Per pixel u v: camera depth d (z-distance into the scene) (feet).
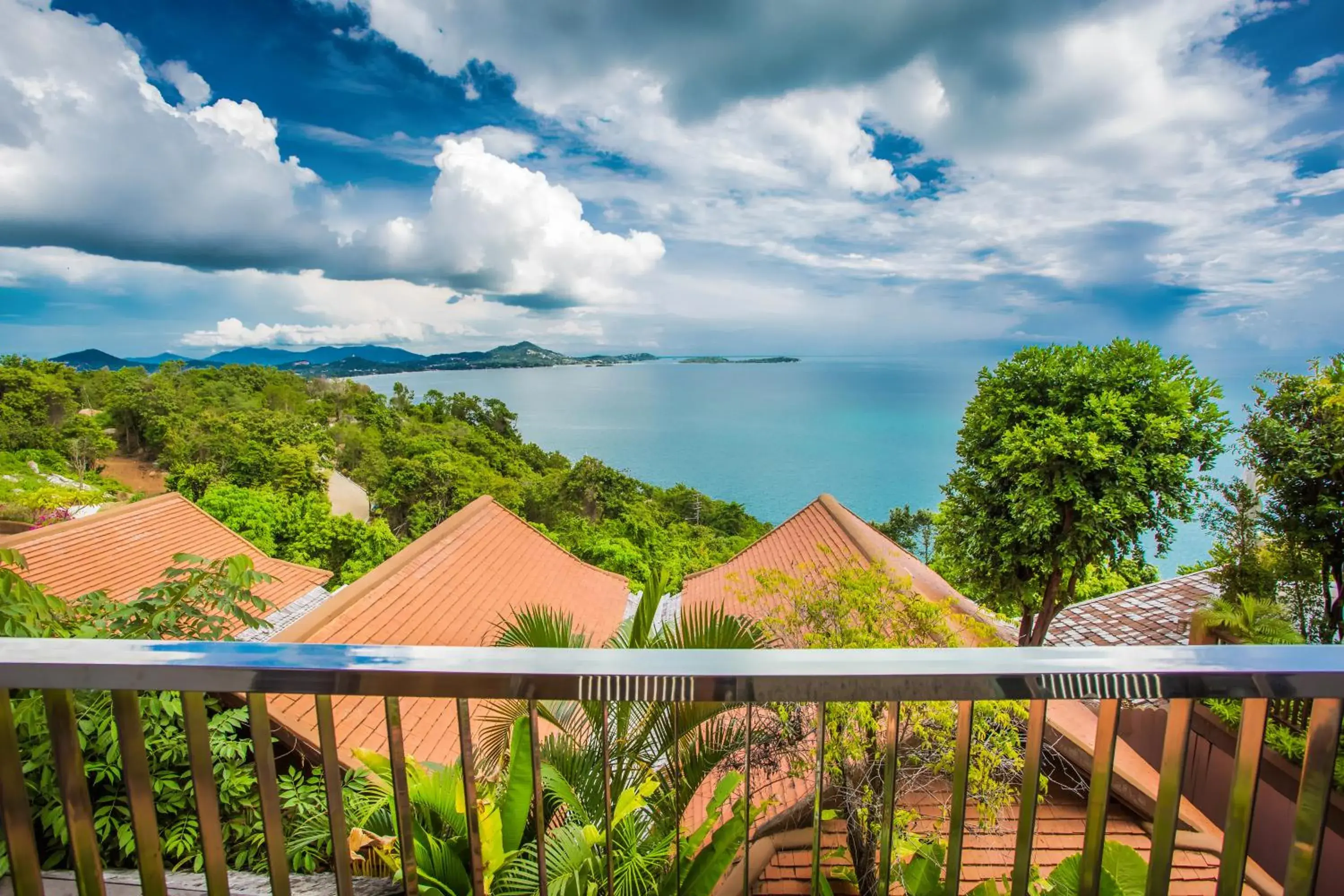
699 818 17.11
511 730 13.78
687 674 3.65
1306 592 34.76
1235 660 3.62
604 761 4.63
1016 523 38.99
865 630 16.79
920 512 189.26
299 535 116.67
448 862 8.93
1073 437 35.63
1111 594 47.80
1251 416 35.45
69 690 4.03
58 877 7.57
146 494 214.48
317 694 3.77
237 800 12.89
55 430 234.99
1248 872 17.47
